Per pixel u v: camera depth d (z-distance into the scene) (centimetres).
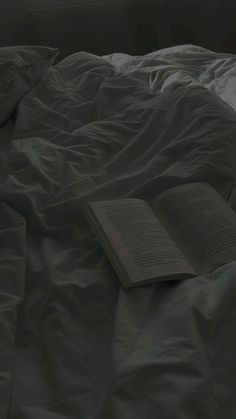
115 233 99
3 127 150
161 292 90
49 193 116
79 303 90
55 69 179
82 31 284
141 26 296
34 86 163
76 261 100
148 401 73
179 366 77
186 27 305
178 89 150
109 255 95
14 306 88
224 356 80
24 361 83
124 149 133
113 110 153
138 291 89
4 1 268
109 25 288
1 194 114
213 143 125
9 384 78
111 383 76
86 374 80
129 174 124
